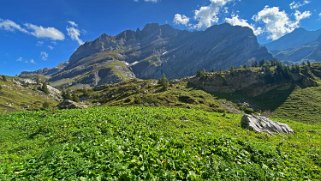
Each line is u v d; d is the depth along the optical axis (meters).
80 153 17.67
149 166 16.02
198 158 18.61
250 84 181.38
